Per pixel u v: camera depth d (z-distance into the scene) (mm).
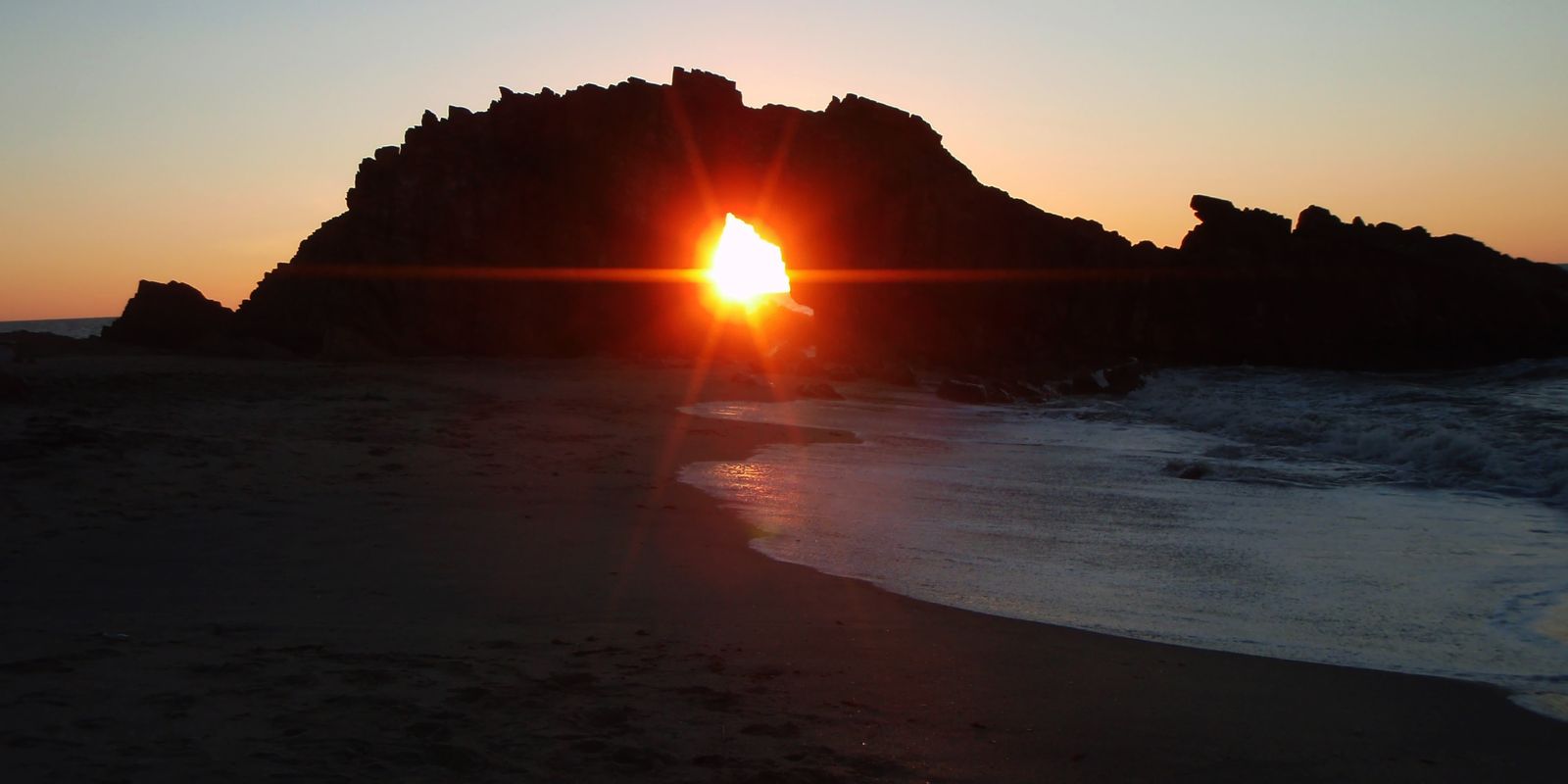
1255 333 31375
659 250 33375
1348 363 30281
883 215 35812
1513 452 12750
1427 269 30609
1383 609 6895
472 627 6074
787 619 6504
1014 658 5793
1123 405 22031
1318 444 14836
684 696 4996
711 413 19000
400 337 29812
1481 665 5754
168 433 12406
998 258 34312
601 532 8906
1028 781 4164
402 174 31750
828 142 36812
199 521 8555
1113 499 10875
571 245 32656
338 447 12430
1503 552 8523
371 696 4715
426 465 11781
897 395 24312
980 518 9859
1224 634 6324
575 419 16609
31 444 10523
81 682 4715
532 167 33656
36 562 7141
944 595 7172
